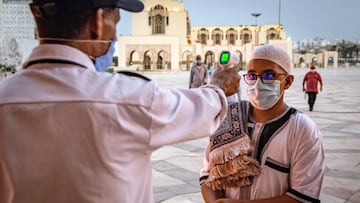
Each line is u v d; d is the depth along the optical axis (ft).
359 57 282.36
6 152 3.69
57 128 3.70
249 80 6.60
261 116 6.70
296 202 6.28
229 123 6.80
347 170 19.57
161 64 193.98
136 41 190.08
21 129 3.71
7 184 3.78
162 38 191.21
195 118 4.30
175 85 84.07
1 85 3.92
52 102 3.73
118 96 3.88
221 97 4.75
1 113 3.74
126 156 3.90
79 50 4.06
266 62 6.47
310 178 6.30
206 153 7.54
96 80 3.93
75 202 3.76
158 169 20.47
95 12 4.03
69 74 3.89
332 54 248.11
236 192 6.79
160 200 15.76
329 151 23.76
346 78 122.11
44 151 3.69
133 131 3.90
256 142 6.64
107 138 3.78
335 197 15.74
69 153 3.71
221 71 5.80
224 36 278.46
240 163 6.64
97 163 3.76
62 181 3.73
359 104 51.65
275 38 260.62
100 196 3.78
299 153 6.37
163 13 230.89
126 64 188.65
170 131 4.11
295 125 6.48
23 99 3.74
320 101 55.62
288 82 6.71
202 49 211.61
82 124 3.73
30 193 3.73
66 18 3.95
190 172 19.89
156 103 4.04
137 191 4.05
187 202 15.55
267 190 6.55
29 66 4.09
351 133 30.04
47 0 3.89
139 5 4.38
